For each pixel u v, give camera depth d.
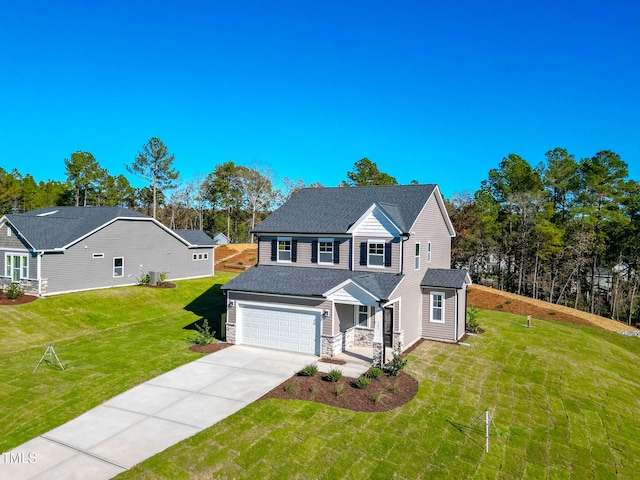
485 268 56.31
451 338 23.94
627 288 48.19
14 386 15.90
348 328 22.12
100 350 20.66
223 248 63.22
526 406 15.67
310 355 20.27
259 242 25.91
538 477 11.37
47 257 28.62
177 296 33.34
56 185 80.94
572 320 33.38
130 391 15.60
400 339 20.98
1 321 23.81
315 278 22.25
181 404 14.52
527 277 51.53
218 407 14.30
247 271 24.33
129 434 12.42
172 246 38.47
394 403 15.01
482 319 30.72
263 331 21.52
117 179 82.44
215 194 82.88
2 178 65.06
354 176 66.06
